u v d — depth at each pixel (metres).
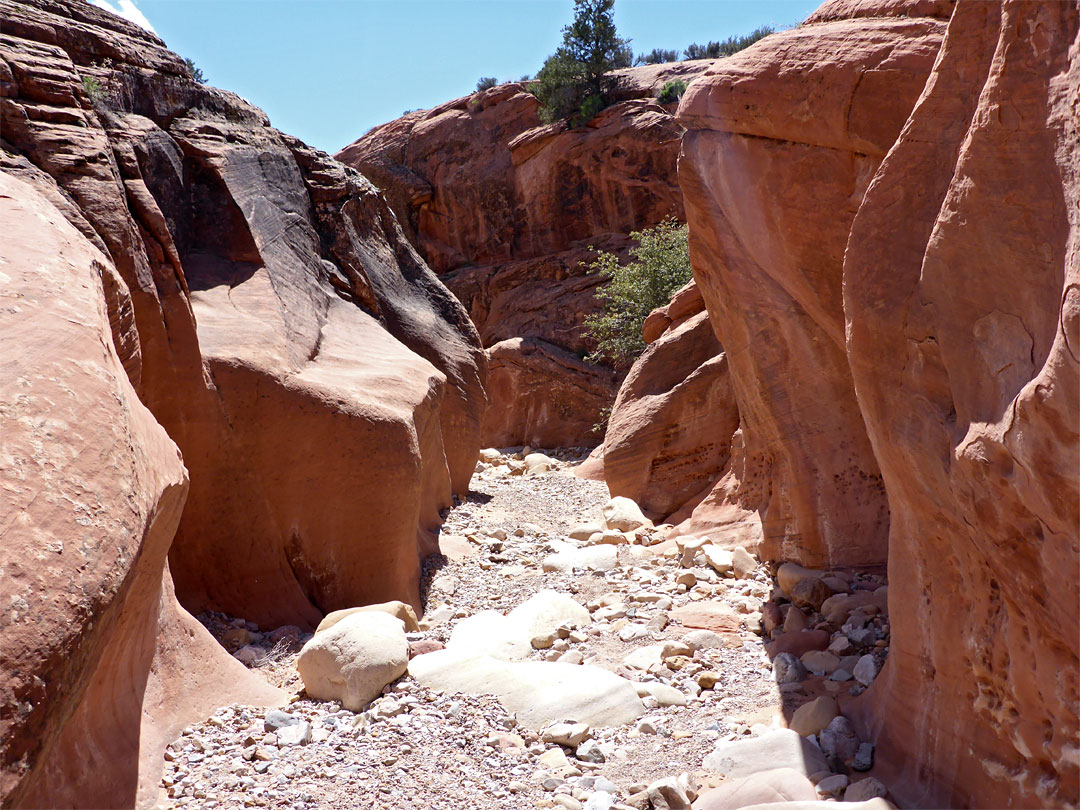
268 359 6.01
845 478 5.42
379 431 6.08
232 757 3.43
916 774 2.99
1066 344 1.81
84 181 5.25
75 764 2.49
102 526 2.18
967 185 2.39
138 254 5.36
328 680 4.16
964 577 2.78
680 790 3.02
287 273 7.41
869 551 5.35
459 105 24.33
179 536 5.51
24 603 1.90
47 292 2.73
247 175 7.57
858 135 4.02
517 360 17.75
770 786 3.01
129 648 2.86
